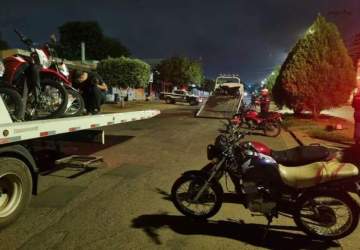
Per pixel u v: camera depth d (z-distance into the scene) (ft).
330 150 16.21
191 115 81.71
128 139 42.39
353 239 16.19
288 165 16.35
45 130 19.02
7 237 15.55
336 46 61.93
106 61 119.96
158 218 18.07
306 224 15.81
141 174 26.35
